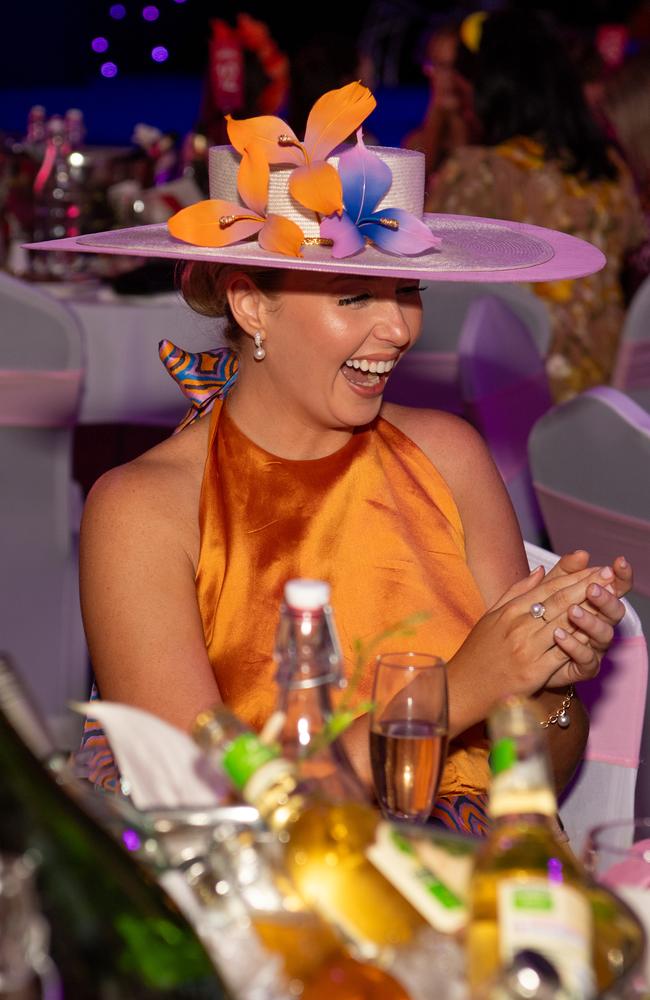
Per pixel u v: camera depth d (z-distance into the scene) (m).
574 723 2.17
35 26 20.28
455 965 1.06
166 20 21.08
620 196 5.44
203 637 2.13
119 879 1.12
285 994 1.08
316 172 1.96
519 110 5.39
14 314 3.70
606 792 2.31
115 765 1.90
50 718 3.99
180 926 1.11
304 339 2.06
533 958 1.02
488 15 5.46
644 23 9.22
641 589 2.82
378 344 2.05
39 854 1.09
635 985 1.09
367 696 2.10
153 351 4.90
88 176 5.30
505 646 1.89
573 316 5.35
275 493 2.19
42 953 1.03
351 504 2.21
